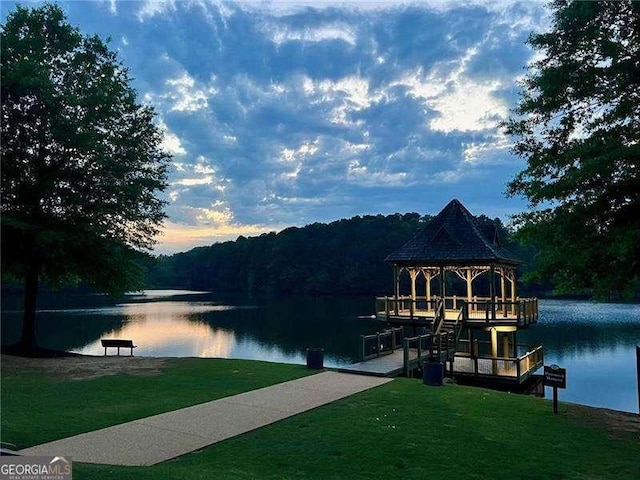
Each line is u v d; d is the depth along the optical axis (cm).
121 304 8694
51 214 2148
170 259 18775
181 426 988
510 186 1406
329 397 1248
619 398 2419
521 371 1981
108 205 2169
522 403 1273
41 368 1702
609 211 1184
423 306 3591
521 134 1417
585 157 1206
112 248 2262
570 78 1245
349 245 11950
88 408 1111
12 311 6600
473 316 2398
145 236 2420
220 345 4053
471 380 2002
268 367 1716
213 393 1286
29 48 2089
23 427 941
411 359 1853
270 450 857
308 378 1504
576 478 776
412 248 2567
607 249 1090
